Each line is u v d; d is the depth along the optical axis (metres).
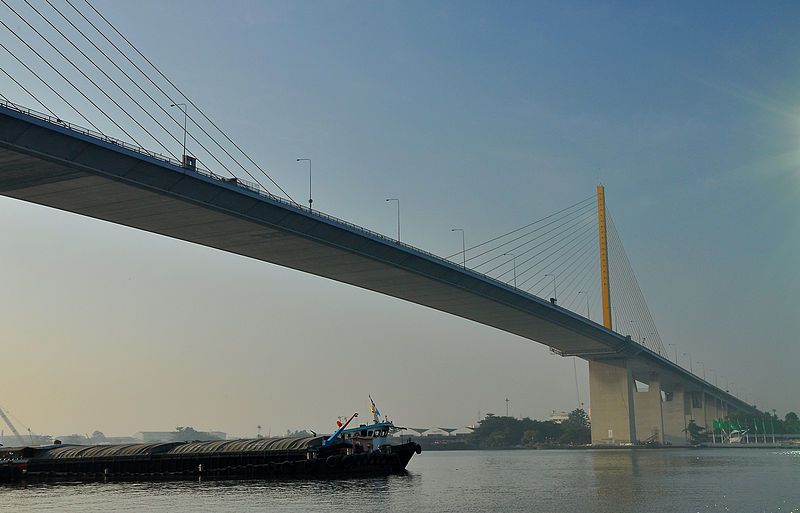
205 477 88.19
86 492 73.88
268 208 109.25
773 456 156.62
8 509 60.03
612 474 95.94
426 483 80.19
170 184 97.75
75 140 86.44
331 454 88.75
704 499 62.12
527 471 106.81
